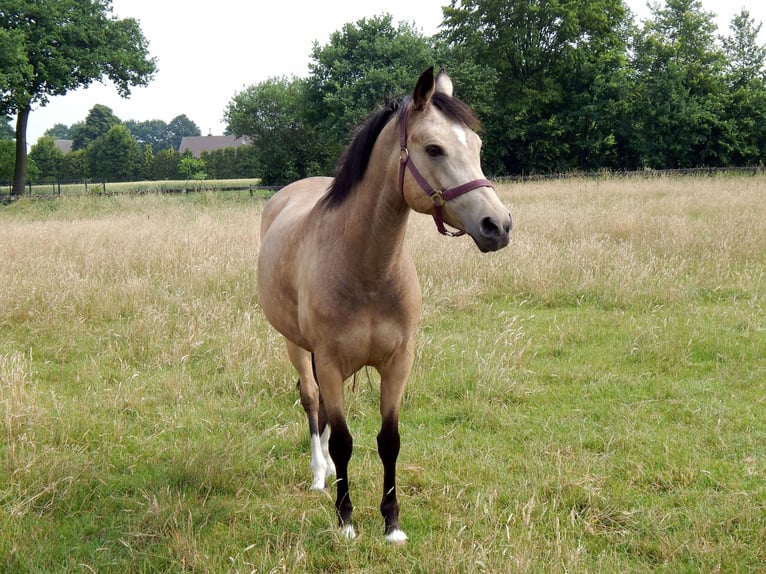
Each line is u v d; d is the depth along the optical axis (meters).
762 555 2.80
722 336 5.71
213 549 2.98
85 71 26.34
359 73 29.95
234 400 4.75
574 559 2.71
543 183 20.83
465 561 2.72
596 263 8.02
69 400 4.71
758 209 11.99
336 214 2.89
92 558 2.92
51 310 6.63
